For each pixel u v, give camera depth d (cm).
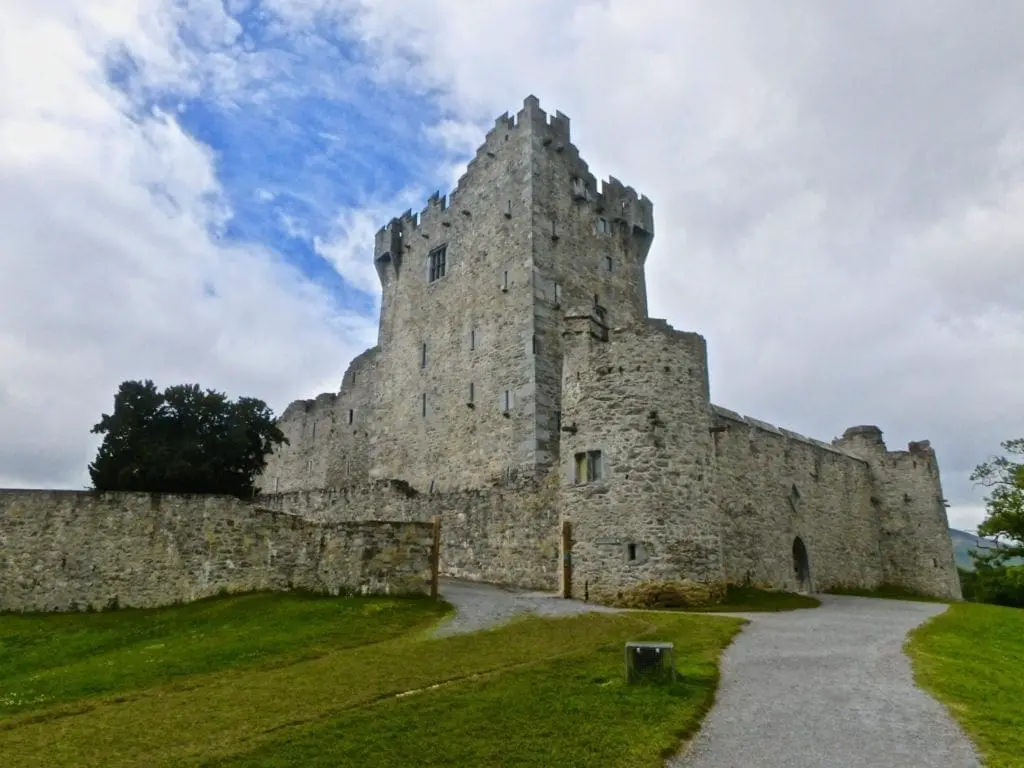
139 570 2444
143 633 2005
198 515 2469
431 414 4419
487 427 4034
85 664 1628
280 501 4053
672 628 1770
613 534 2461
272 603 2142
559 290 4144
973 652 1605
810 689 1231
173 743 993
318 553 2308
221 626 1936
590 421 2620
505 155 4412
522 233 4144
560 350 4031
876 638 1733
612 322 4400
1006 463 4472
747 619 2023
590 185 4553
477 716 1053
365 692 1193
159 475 3216
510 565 2956
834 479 4206
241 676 1370
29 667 1736
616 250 4609
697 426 2595
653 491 2459
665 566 2388
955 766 902
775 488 3606
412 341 4709
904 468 4616
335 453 5266
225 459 3425
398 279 4978
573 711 1076
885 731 1025
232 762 907
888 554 4538
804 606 2614
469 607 2075
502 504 3055
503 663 1366
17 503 2483
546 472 3353
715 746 972
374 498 3631
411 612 1950
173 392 3412
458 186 4688
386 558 2208
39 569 2436
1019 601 4494
